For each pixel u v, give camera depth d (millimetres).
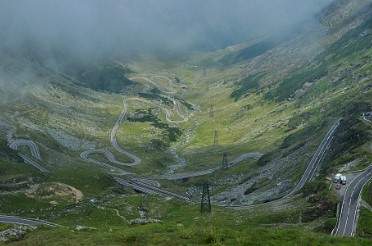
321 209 167000
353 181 181750
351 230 138000
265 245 67188
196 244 69562
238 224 175000
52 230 103938
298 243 68250
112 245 75312
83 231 98562
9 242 105812
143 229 81688
